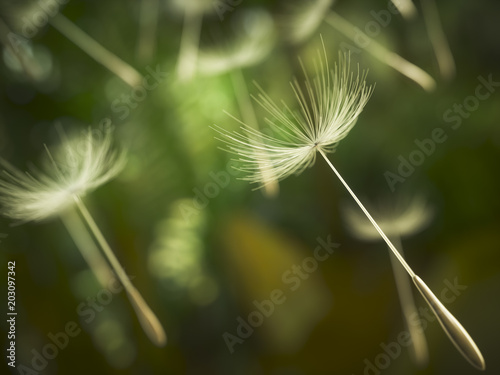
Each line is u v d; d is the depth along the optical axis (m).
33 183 0.08
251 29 0.08
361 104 0.07
